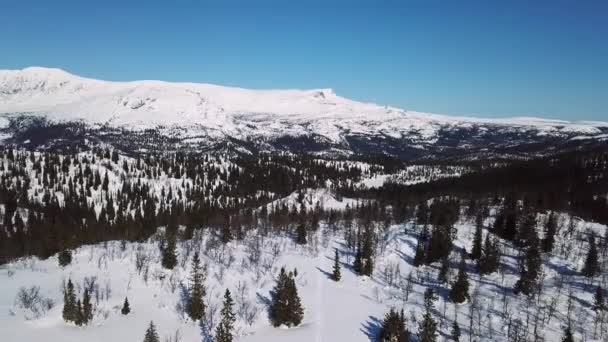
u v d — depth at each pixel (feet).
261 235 578.66
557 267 431.84
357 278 442.09
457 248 485.56
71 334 297.33
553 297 373.40
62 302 331.98
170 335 312.91
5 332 285.02
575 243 482.28
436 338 320.50
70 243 471.62
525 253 452.35
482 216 568.82
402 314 325.42
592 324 339.36
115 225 616.39
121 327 313.94
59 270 403.13
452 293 380.37
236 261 461.37
